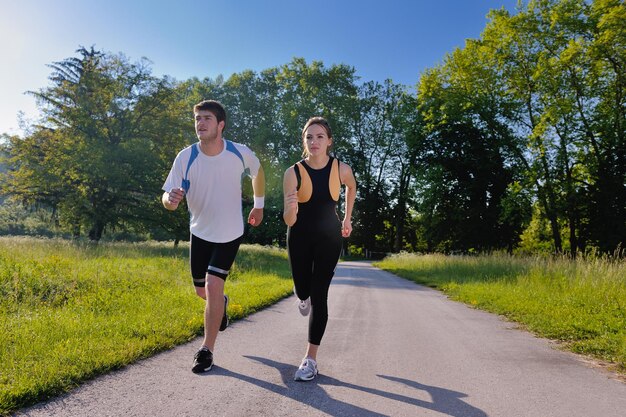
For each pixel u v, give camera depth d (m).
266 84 46.69
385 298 9.38
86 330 4.47
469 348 4.61
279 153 43.84
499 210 34.53
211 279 3.58
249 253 25.11
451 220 37.12
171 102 28.61
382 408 2.74
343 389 3.09
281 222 43.22
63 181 24.94
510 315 6.98
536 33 24.52
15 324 4.54
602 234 24.61
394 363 3.87
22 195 25.69
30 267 8.11
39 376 2.96
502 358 4.21
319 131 3.58
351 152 47.66
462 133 36.38
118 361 3.46
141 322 4.88
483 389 3.19
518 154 27.64
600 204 24.69
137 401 2.74
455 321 6.47
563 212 25.31
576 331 5.51
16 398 2.61
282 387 3.09
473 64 26.44
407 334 5.26
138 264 11.48
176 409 2.62
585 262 11.55
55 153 24.72
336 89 44.03
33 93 24.66
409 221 53.88
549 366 3.95
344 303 8.23
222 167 3.63
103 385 3.03
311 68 43.81
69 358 3.40
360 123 50.22
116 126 26.23
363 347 4.46
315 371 3.35
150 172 25.77
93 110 25.31
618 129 24.36
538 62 24.41
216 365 3.62
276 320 6.00
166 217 25.92
